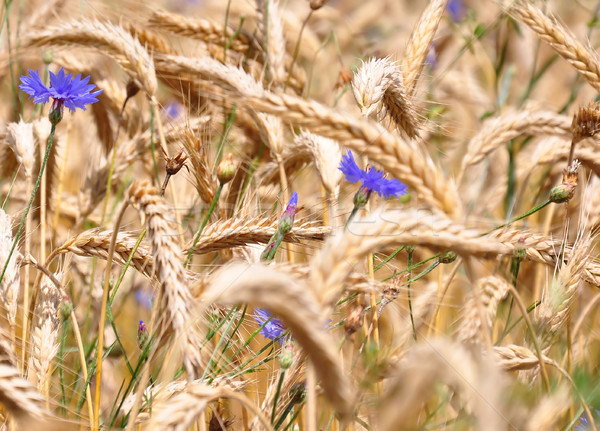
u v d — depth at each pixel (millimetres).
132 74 1148
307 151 1122
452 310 1127
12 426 926
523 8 1135
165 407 835
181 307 855
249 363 1029
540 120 1158
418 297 1079
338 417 941
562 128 1152
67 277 1151
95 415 951
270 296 810
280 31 1273
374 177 954
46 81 1202
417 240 847
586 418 980
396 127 1079
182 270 864
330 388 833
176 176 1232
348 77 1278
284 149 1139
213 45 1282
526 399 857
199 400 836
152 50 1179
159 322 864
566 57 1127
